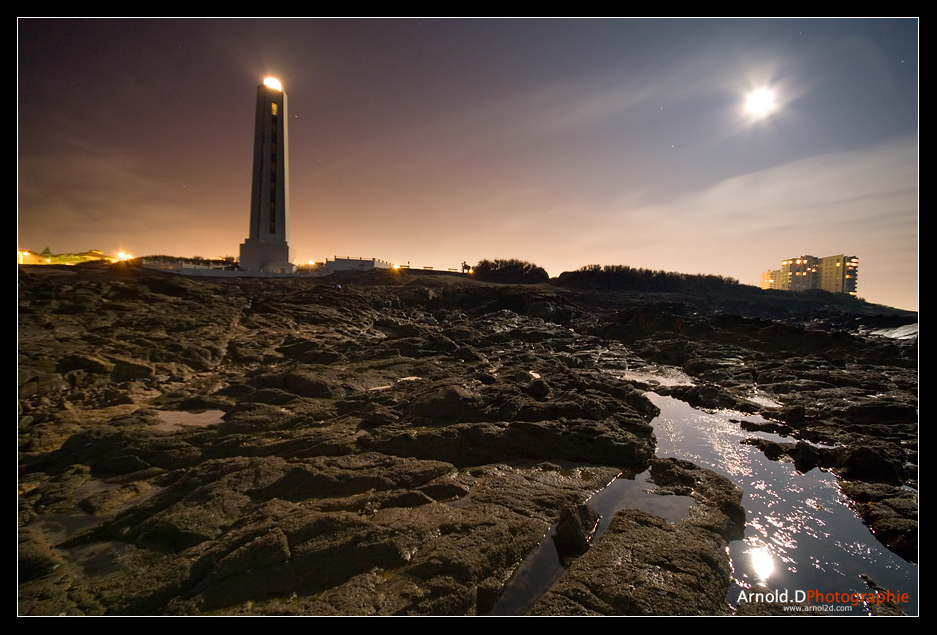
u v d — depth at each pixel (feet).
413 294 151.33
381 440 35.86
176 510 25.40
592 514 25.98
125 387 52.01
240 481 28.30
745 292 269.64
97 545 23.38
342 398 47.83
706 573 20.88
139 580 19.92
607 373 74.79
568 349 93.66
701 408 54.44
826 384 60.34
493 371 63.67
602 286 234.17
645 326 115.03
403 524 23.15
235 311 91.30
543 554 22.99
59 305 76.23
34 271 135.13
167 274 146.61
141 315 79.00
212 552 21.03
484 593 19.60
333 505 25.82
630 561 21.50
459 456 35.12
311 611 17.65
